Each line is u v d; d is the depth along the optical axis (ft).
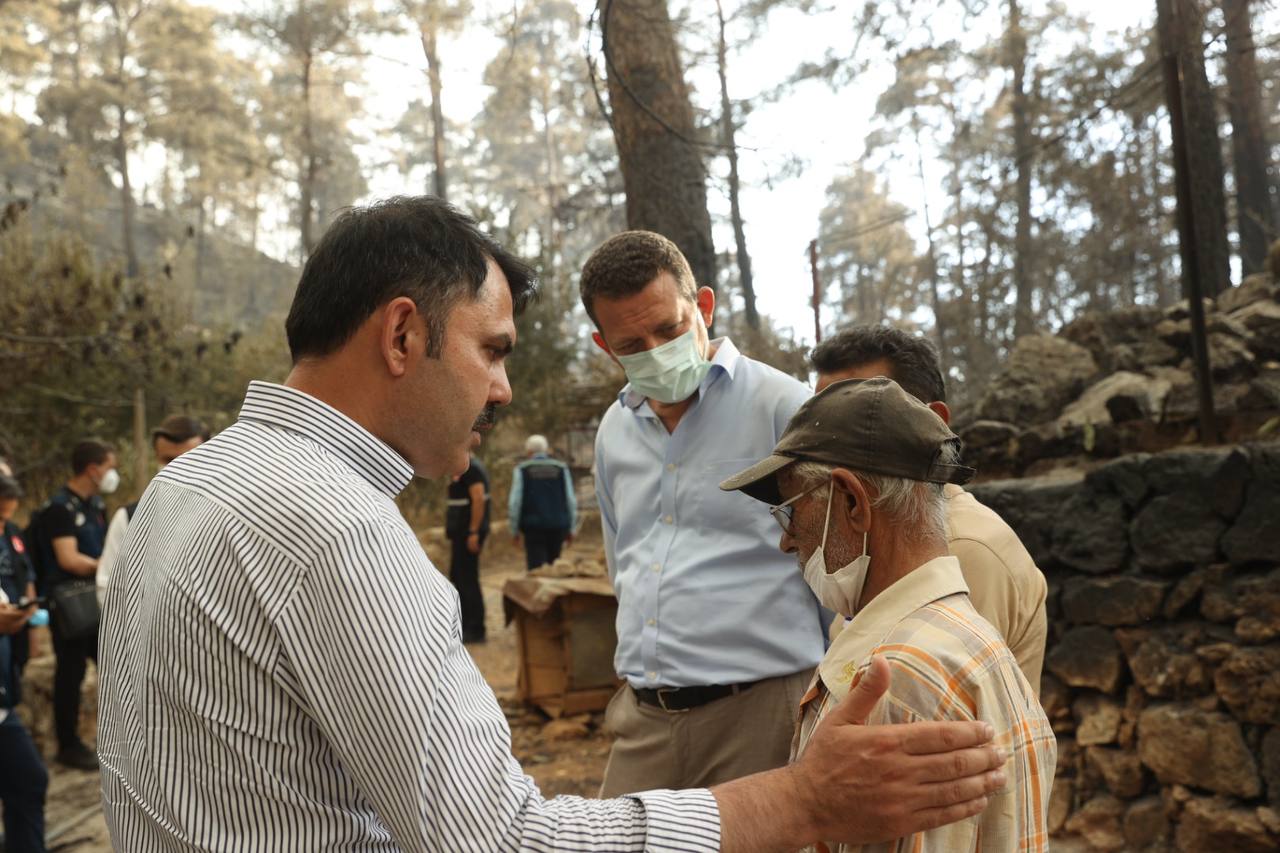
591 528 51.96
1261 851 11.27
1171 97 13.34
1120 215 57.36
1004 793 4.20
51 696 20.76
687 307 8.04
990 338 75.61
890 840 3.93
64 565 18.42
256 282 174.09
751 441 8.12
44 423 48.26
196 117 136.87
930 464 4.57
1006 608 6.02
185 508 4.08
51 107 139.13
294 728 3.81
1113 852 12.46
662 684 8.03
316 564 3.76
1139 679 12.46
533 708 21.85
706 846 3.80
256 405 4.31
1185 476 12.15
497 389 4.60
